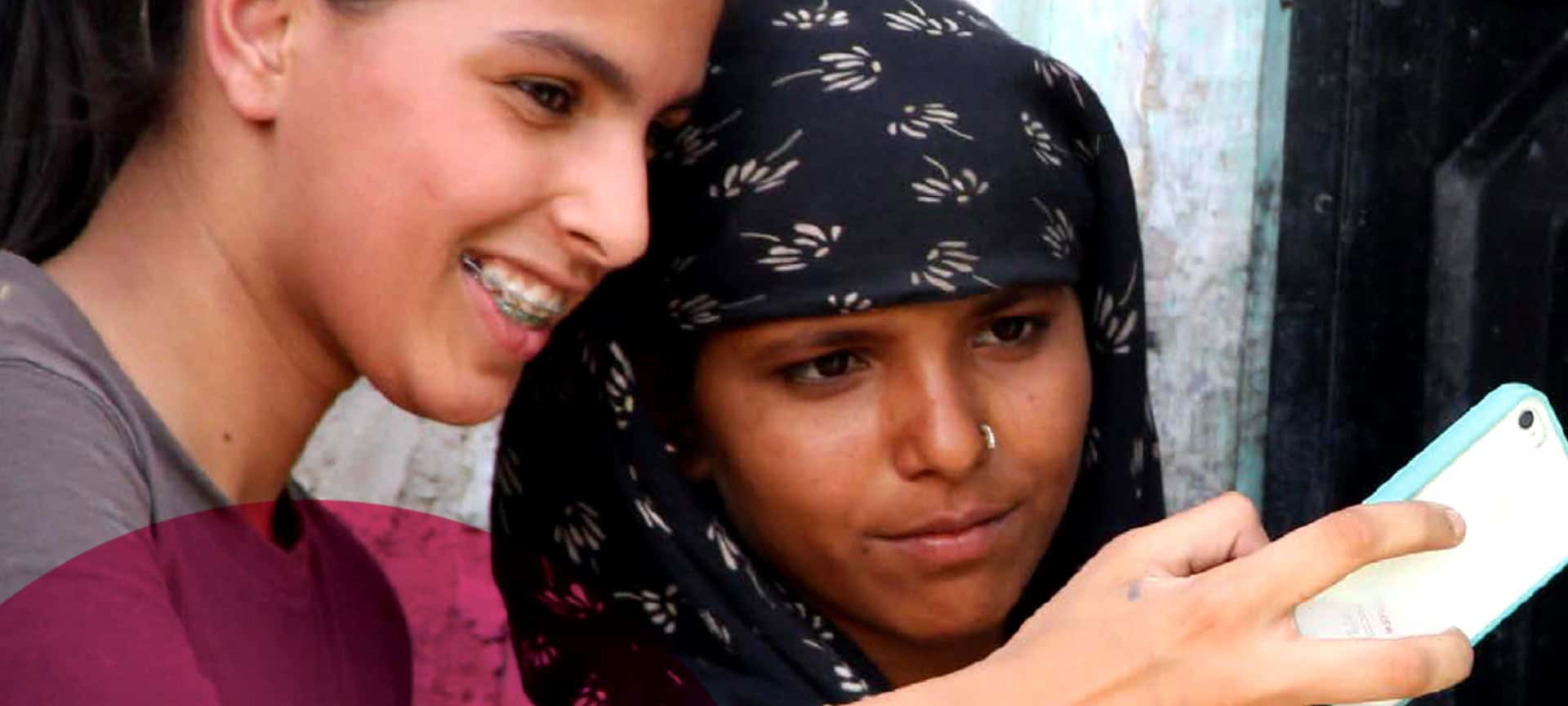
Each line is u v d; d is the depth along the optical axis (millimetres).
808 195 3383
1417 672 2400
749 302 3410
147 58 2941
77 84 3033
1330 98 4309
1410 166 4234
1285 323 4391
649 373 3637
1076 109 3662
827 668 3447
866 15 3523
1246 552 2701
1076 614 2586
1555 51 4094
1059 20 4621
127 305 2943
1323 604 2643
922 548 3439
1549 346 4148
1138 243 3783
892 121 3410
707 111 3459
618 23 2762
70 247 3043
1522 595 2668
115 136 2988
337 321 2895
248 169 2900
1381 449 4297
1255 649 2424
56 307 2811
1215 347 4621
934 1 3646
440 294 2863
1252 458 4609
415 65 2746
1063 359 3555
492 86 2762
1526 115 4129
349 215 2818
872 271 3355
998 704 2469
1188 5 4574
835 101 3420
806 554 3508
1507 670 4266
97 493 2604
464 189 2770
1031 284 3434
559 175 2830
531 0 2729
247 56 2836
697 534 3482
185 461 2846
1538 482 2689
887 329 3385
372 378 2928
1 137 3057
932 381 3387
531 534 3682
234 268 2932
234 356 2957
